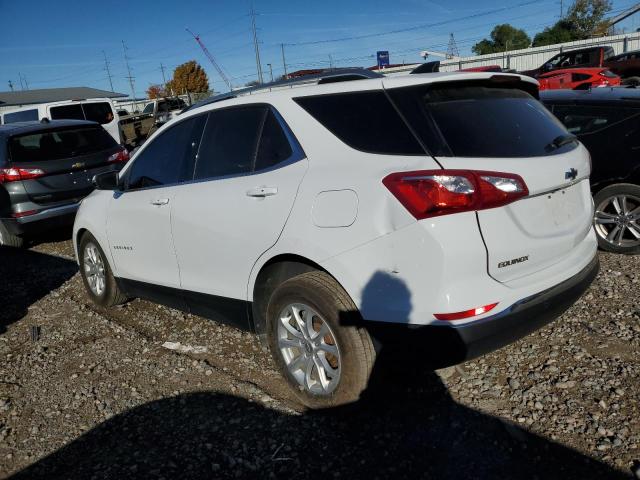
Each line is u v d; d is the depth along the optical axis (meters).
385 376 2.87
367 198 2.65
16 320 5.06
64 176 7.44
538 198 2.78
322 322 2.93
